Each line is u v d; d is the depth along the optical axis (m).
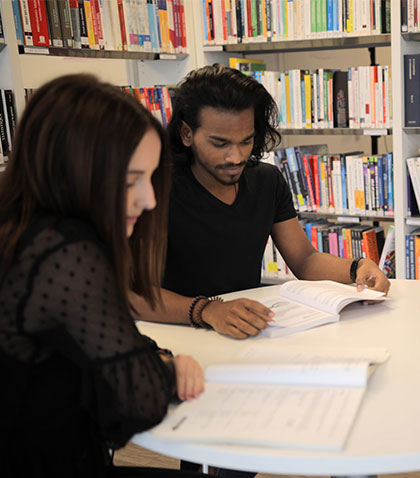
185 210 1.73
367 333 1.41
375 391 1.10
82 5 2.75
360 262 1.77
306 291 1.63
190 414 1.02
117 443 0.99
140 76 3.46
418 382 1.14
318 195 3.22
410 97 2.86
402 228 2.98
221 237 1.77
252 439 0.92
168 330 1.50
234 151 1.61
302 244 1.94
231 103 1.56
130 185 0.98
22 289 0.91
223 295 1.75
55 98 0.94
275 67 3.99
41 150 0.93
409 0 2.77
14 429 0.96
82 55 2.77
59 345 0.93
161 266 1.21
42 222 0.93
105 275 0.95
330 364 1.11
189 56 3.34
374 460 0.88
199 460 0.93
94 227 0.97
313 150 3.37
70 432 0.98
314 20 3.05
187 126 1.67
